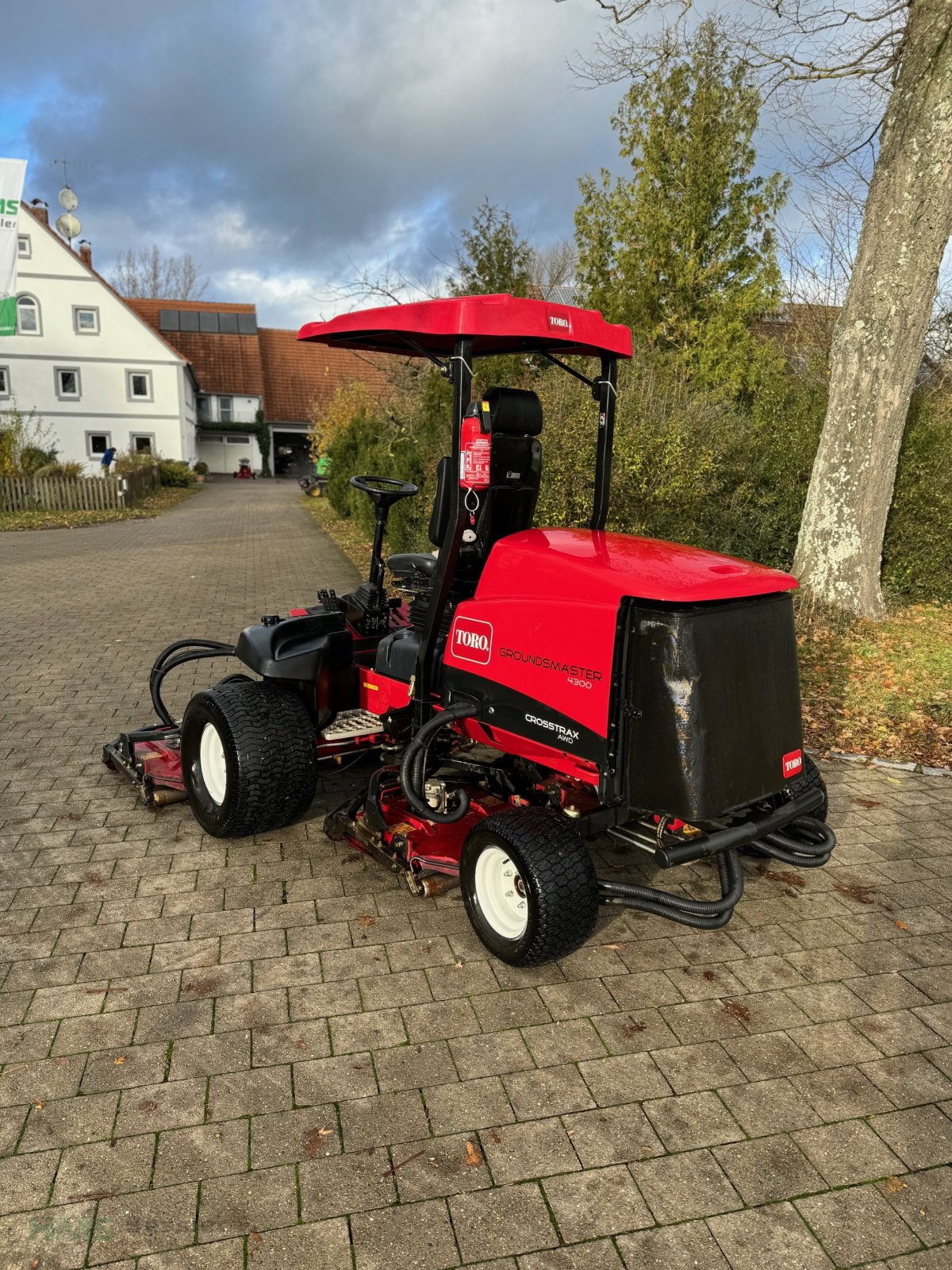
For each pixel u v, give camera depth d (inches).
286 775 152.9
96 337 1400.1
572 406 323.6
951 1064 112.0
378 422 696.4
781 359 515.2
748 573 119.4
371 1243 85.2
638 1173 94.0
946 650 310.5
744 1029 117.0
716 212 509.0
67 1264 82.3
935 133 310.5
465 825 145.8
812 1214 89.7
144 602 392.2
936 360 567.2
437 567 134.7
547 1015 118.3
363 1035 113.3
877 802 193.0
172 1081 104.7
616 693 111.8
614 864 159.9
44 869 152.5
